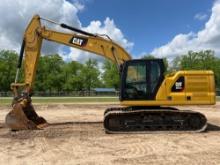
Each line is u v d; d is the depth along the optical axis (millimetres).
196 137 12797
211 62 80125
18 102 14547
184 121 13977
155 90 14023
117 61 15281
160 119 13984
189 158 9586
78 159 9562
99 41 15383
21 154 10250
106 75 85000
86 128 15062
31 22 15281
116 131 13797
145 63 14180
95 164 9016
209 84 13984
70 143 11781
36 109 28547
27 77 15047
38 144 11664
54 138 12719
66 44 15398
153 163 9078
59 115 23062
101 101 42344
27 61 15195
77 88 89125
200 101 13922
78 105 32406
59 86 88062
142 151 10492
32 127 14422
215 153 10188
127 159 9516
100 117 21516
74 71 91062
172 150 10609
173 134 13430
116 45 15336
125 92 14188
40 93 71312
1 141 12234
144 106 14438
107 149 10820
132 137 12859
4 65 83250
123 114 13812
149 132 13734
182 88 13969
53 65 88812
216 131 14234
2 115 23812
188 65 81500
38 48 15250
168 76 14133
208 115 22672
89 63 91875
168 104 13953
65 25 15328
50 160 9500
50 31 15312
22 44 15297
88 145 11430
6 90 83625
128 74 14250
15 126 14258
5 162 9375
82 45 15406
